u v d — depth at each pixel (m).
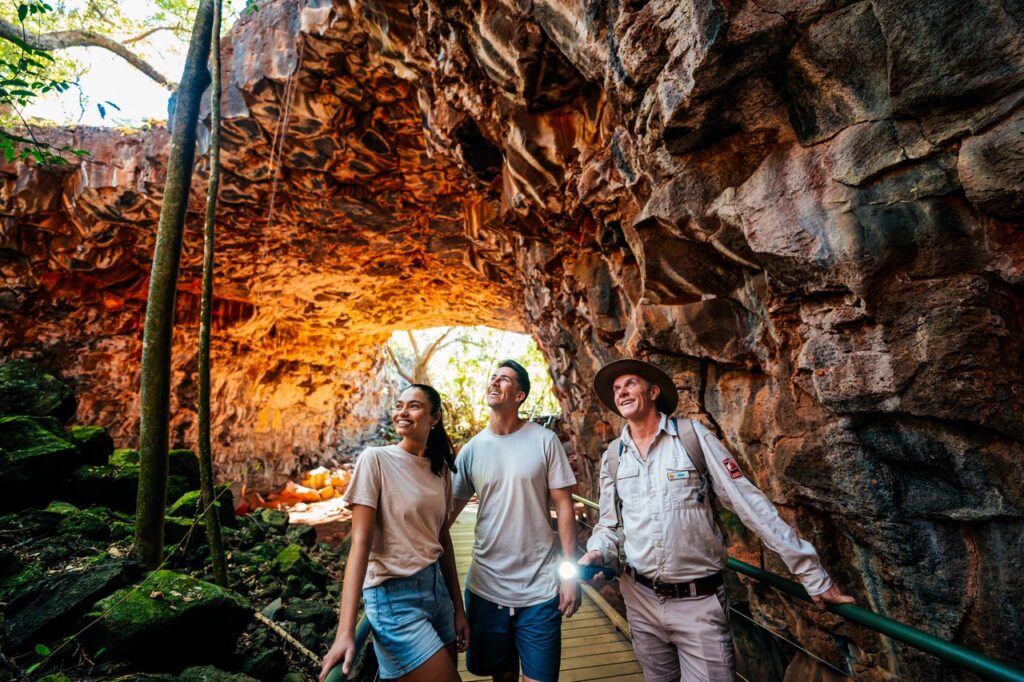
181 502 4.15
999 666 1.21
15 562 2.71
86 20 6.30
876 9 1.69
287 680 2.75
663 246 2.80
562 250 4.80
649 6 2.23
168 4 6.46
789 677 2.58
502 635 2.01
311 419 16.62
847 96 1.85
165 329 2.77
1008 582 1.72
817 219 1.97
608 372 2.04
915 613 1.98
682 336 2.99
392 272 11.11
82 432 4.35
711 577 1.77
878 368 1.91
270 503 13.69
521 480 2.04
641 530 1.83
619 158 2.95
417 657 1.69
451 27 3.64
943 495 1.85
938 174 1.72
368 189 8.18
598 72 2.80
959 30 1.57
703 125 2.19
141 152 7.81
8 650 2.18
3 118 7.77
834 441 2.12
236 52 6.32
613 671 3.26
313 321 13.77
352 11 4.84
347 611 1.58
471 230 8.06
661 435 1.87
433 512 1.90
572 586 1.86
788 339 2.32
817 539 2.37
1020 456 1.67
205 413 2.91
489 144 4.68
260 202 8.35
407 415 1.92
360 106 6.36
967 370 1.71
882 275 1.85
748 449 2.78
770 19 1.86
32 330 10.12
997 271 1.66
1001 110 1.54
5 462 3.42
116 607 2.26
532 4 2.91
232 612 2.54
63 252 9.17
